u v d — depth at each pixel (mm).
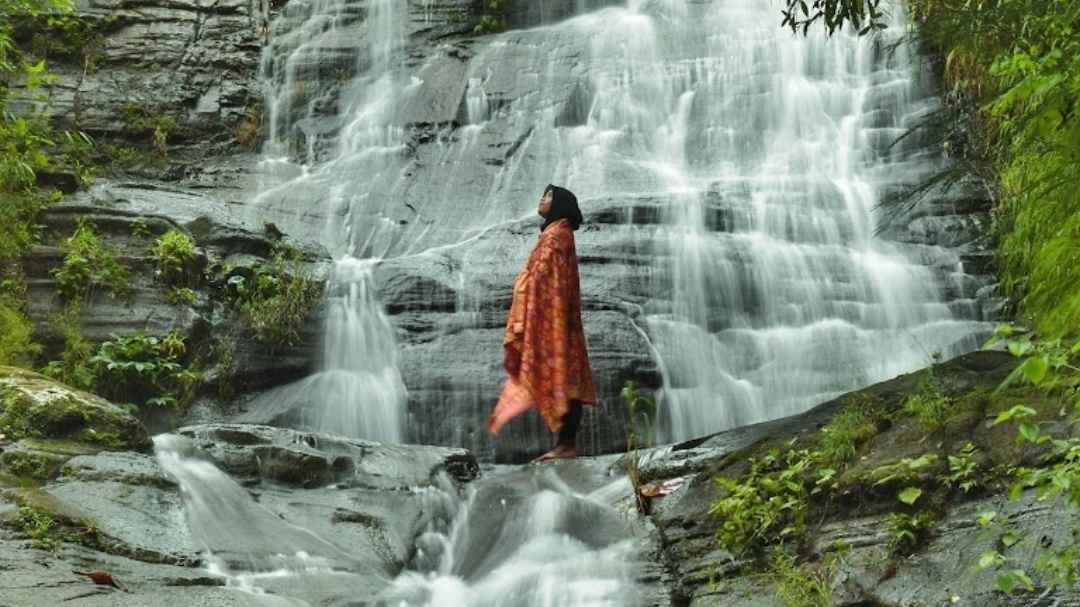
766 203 13203
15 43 15523
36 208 11594
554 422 9117
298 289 11367
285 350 11156
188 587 6254
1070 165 6020
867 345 11617
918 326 11836
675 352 11273
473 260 12203
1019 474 5746
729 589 6566
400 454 8680
